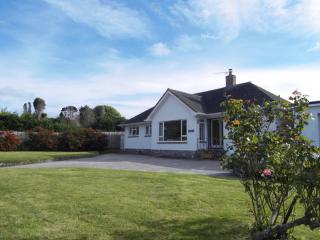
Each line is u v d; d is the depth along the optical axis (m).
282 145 4.96
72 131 33.12
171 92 26.52
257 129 5.24
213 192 8.92
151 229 5.86
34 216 6.50
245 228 5.91
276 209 5.18
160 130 27.81
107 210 6.95
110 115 51.09
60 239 5.37
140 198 8.06
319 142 18.09
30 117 34.69
